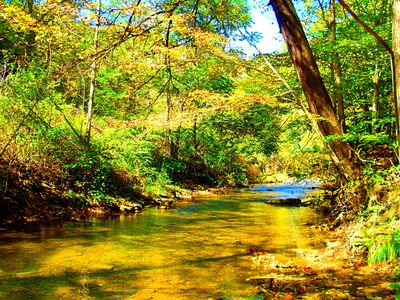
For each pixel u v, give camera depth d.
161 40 7.59
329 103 7.25
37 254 5.80
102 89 14.57
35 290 4.23
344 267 5.22
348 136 6.78
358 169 7.45
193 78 15.16
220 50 8.48
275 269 5.21
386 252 5.13
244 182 25.80
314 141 10.28
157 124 8.42
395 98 4.46
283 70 11.37
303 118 11.71
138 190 13.27
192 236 7.64
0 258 5.48
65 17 8.27
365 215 6.94
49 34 9.21
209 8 8.62
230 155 25.94
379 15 8.88
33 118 9.57
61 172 10.14
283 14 7.07
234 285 4.51
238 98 7.47
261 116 16.69
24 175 9.10
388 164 8.42
